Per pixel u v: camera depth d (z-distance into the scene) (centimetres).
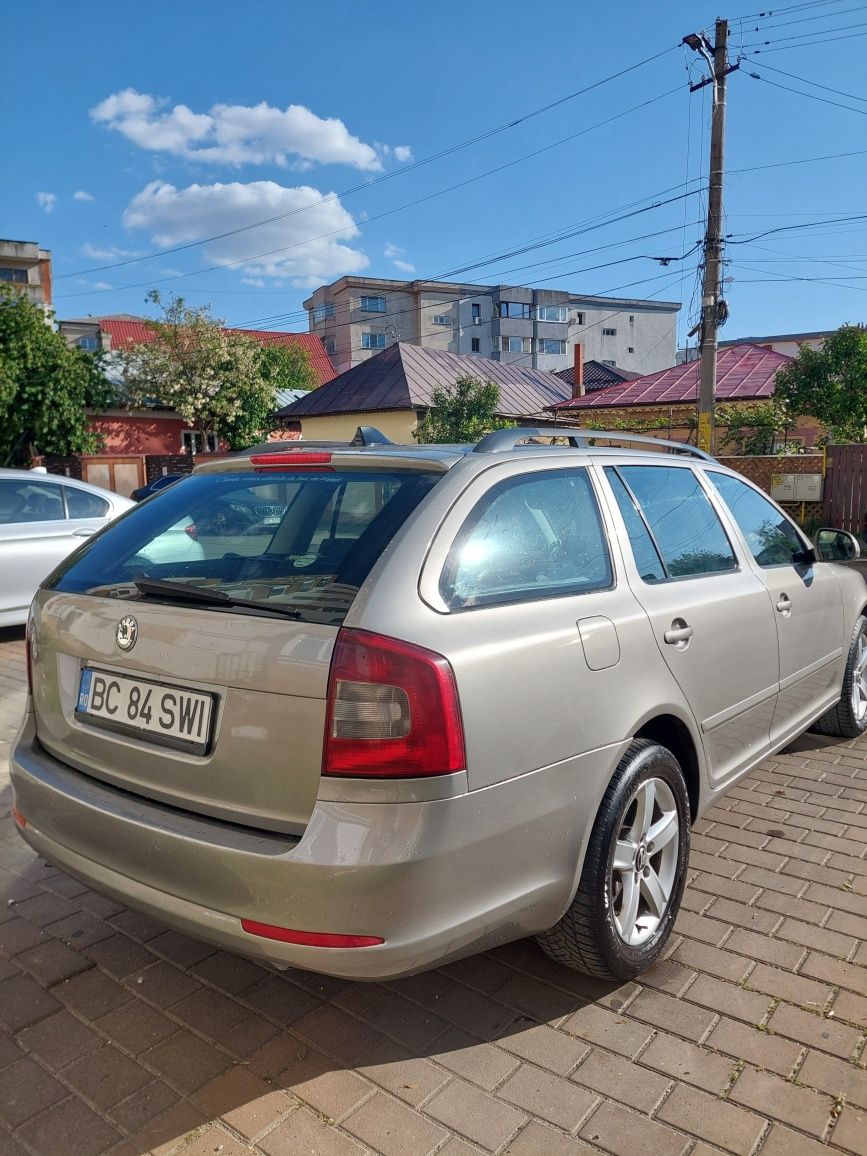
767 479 1543
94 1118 220
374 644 203
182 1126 218
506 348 7744
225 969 284
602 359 8362
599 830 252
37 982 277
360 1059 241
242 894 206
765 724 375
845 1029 253
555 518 272
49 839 254
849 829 387
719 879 342
